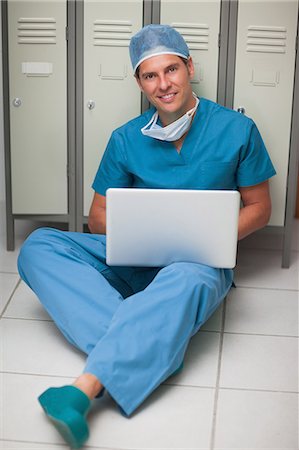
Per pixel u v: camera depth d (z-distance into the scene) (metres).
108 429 2.06
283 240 3.21
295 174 3.08
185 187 2.67
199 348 2.51
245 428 2.08
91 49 3.04
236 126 2.68
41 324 2.66
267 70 2.99
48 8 3.01
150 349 2.15
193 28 2.98
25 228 3.59
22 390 2.24
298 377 2.35
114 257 2.31
